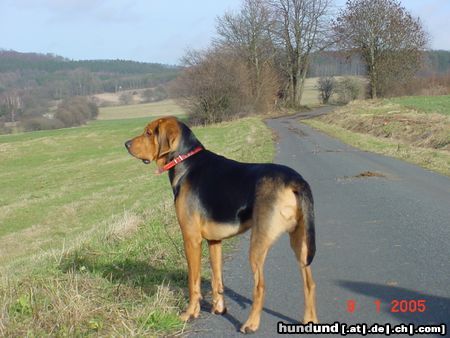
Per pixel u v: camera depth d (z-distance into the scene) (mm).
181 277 6555
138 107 99875
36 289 5680
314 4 69375
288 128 40844
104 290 5832
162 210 10703
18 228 18062
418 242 7738
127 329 4832
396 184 13062
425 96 55219
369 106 47062
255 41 65375
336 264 6906
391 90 60000
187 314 5293
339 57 65688
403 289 5855
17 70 138500
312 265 6914
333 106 78000
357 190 12492
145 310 5227
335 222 9312
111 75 138750
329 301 5605
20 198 24516
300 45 70562
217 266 5434
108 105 106438
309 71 82562
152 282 6348
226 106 55469
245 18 65500
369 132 30953
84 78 125062
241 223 4926
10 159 44281
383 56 58688
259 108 65062
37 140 54562
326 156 20438
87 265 7102
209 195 5074
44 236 16250
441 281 6039
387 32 57719
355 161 18344
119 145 48031
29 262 8945
